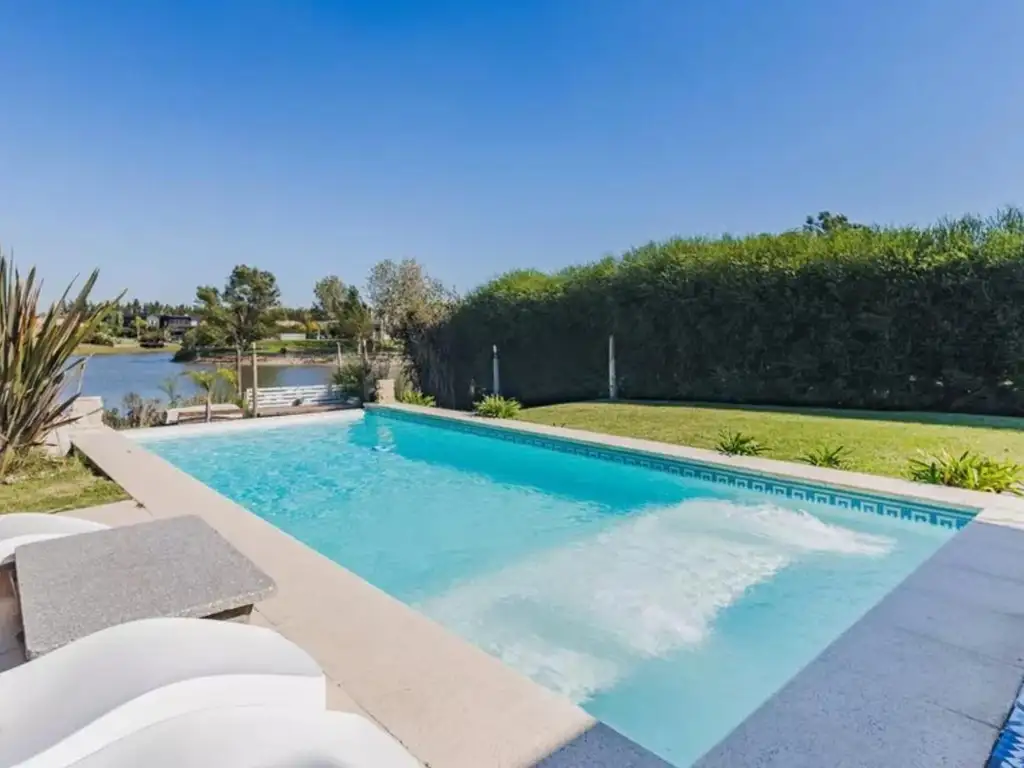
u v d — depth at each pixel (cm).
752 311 1256
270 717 176
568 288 1562
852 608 475
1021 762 228
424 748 238
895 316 1075
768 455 828
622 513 731
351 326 2908
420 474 967
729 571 548
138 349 4391
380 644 325
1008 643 319
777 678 389
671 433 995
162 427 1248
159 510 583
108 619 238
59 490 658
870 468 735
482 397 1741
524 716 260
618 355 1490
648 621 466
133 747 159
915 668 295
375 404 1506
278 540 496
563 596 513
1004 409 982
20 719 180
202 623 228
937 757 231
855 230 1190
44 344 755
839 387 1149
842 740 242
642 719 351
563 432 1023
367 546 654
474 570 579
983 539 476
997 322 973
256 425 1317
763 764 229
